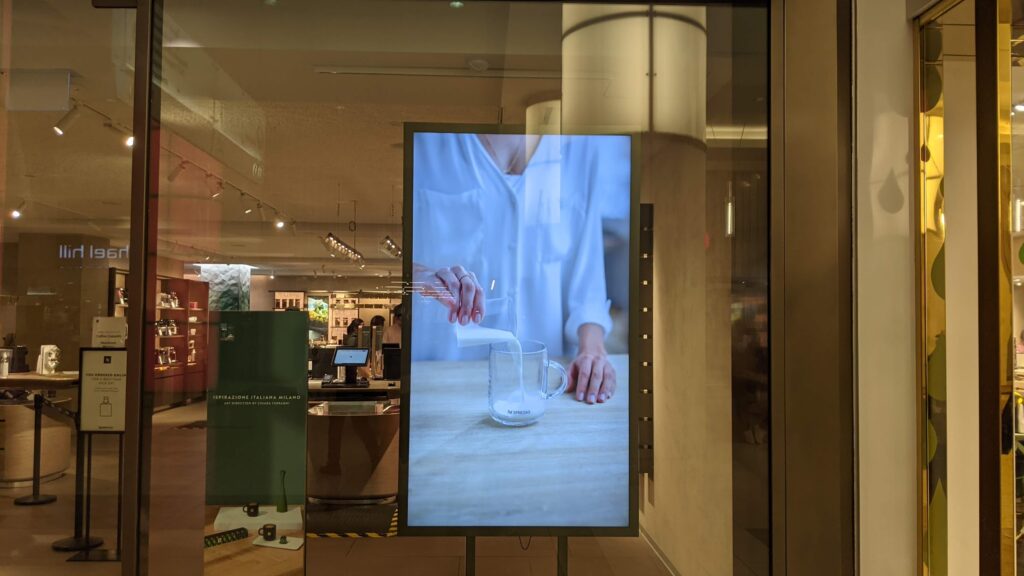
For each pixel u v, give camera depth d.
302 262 2.71
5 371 2.94
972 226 2.06
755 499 2.40
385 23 2.77
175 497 2.45
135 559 2.34
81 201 3.04
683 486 2.53
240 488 2.50
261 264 2.66
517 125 2.62
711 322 2.51
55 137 3.27
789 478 2.28
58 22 2.75
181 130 2.68
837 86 2.07
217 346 2.51
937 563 2.03
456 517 2.53
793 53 2.30
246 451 2.50
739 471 2.46
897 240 2.04
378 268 2.60
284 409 2.53
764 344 2.40
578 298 2.58
